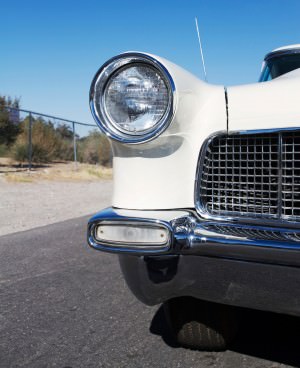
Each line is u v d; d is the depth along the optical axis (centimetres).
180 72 185
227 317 209
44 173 1409
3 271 377
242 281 166
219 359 214
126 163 195
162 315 274
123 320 267
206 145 188
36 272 373
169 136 185
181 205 191
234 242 162
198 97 191
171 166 189
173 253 173
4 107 1412
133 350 226
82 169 1609
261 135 179
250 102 183
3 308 289
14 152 1591
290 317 265
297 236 161
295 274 156
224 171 186
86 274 366
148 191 191
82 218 670
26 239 508
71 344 235
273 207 176
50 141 1716
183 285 180
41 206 793
